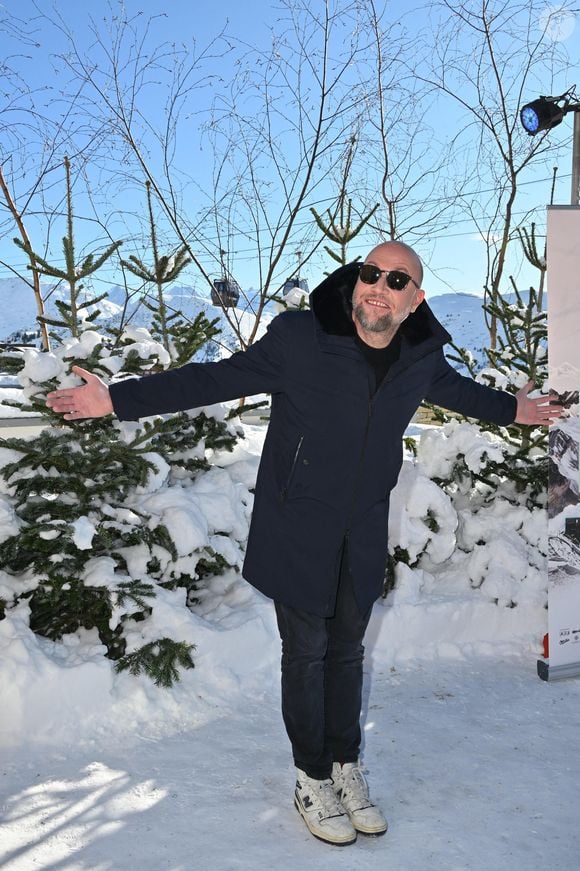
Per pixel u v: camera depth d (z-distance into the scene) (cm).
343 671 233
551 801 236
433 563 390
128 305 476
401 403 224
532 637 362
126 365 317
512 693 312
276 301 422
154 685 289
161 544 320
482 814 229
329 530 221
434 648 347
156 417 325
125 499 333
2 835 215
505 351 416
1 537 286
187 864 205
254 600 335
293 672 222
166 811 229
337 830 213
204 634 306
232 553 340
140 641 296
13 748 257
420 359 226
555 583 318
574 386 311
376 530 232
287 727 226
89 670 279
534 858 210
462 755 263
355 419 217
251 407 385
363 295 211
